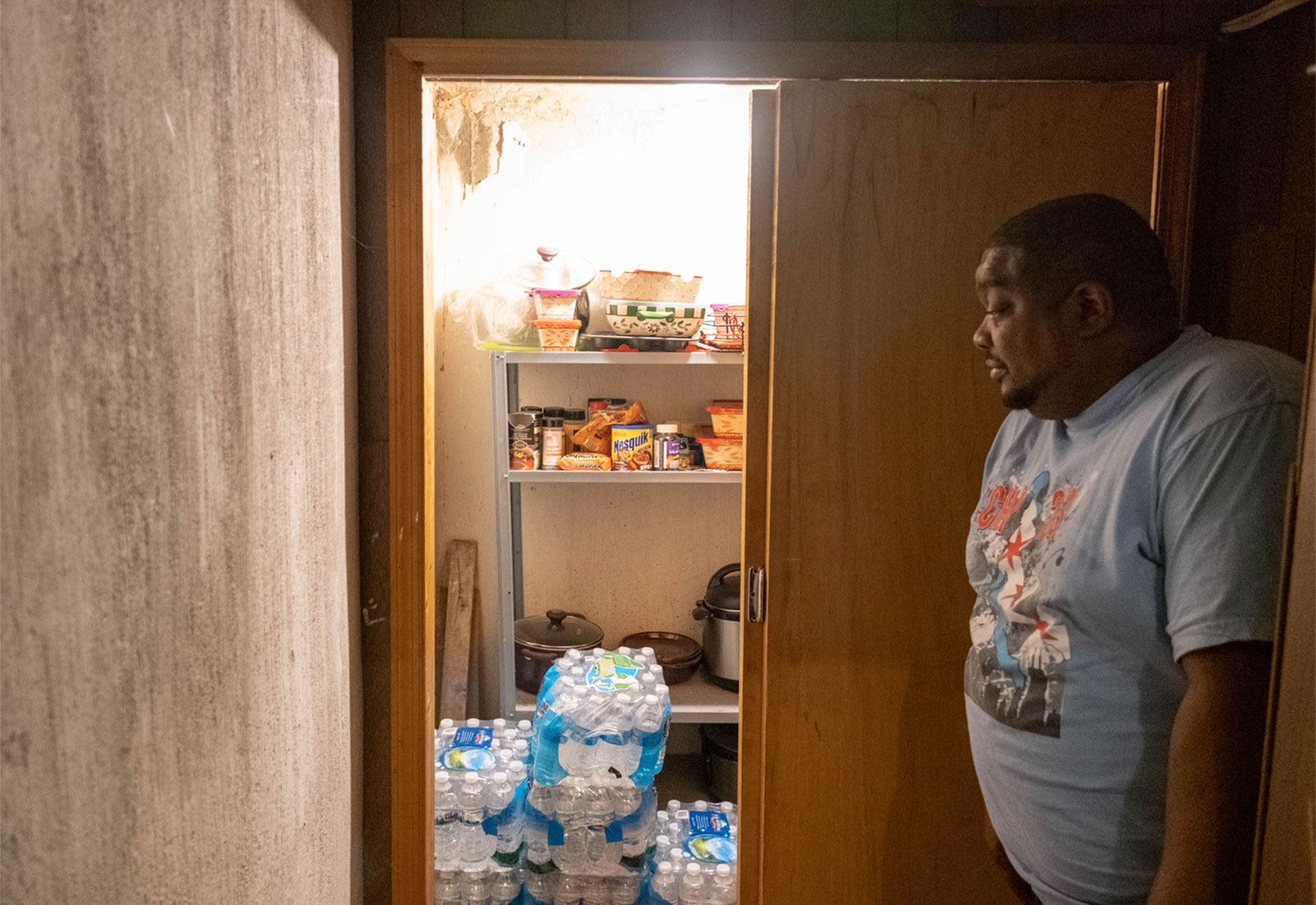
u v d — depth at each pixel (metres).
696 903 1.95
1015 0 1.47
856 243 1.61
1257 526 0.94
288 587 1.16
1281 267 1.40
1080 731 1.10
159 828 0.80
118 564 0.73
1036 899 1.37
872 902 1.73
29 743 0.62
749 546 1.71
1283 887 0.87
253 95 1.01
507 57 1.54
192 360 0.86
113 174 0.72
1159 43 1.55
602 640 2.76
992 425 1.64
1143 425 1.05
